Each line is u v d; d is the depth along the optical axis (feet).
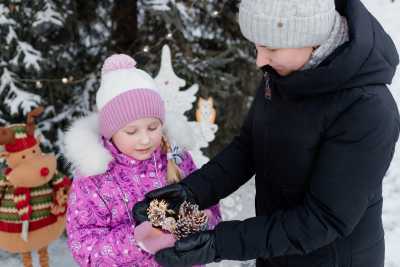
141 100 4.90
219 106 10.62
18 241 6.89
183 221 4.13
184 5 9.97
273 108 4.07
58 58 9.20
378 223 4.19
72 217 4.91
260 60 3.76
